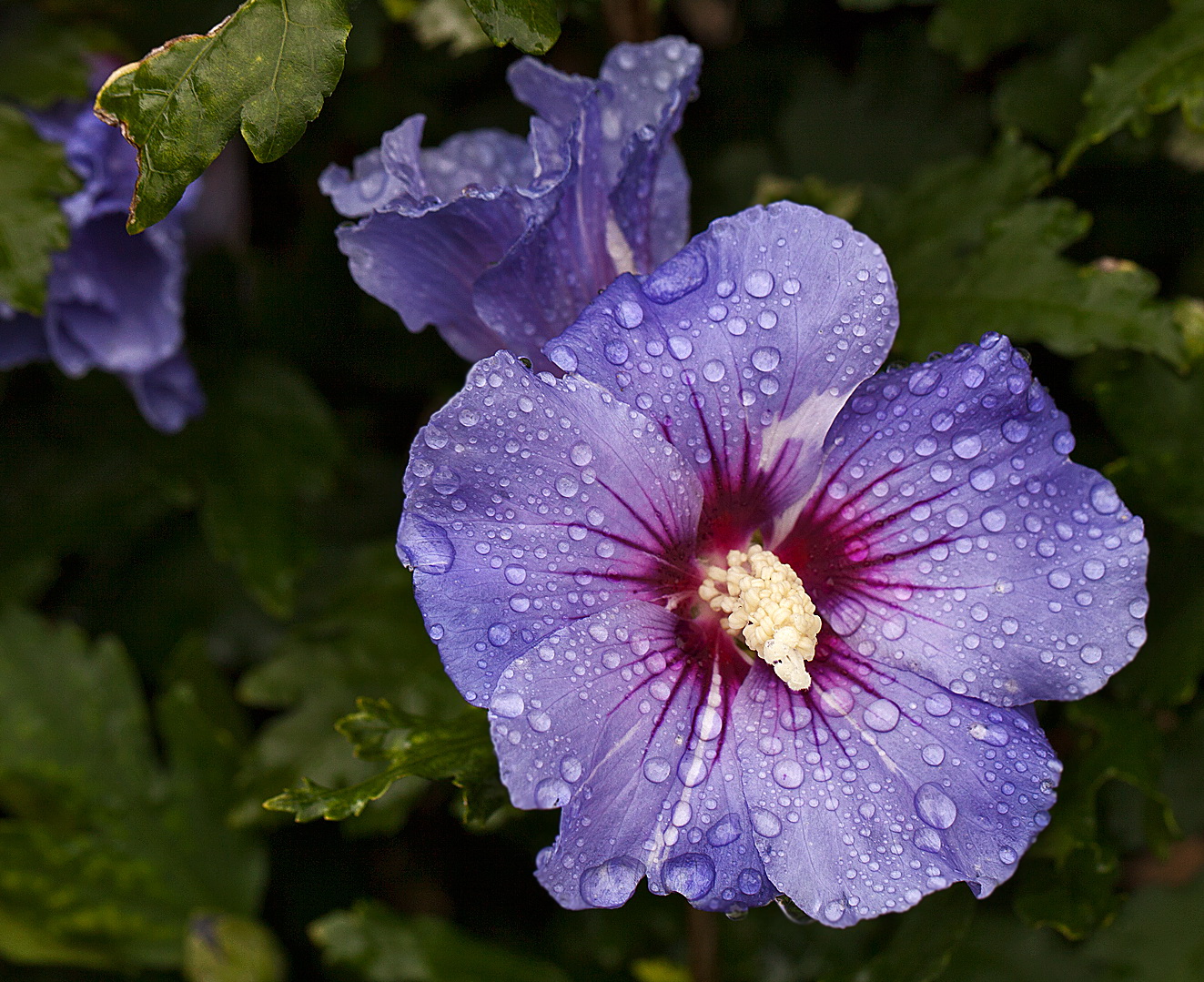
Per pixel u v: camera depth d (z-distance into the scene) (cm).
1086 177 57
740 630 49
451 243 50
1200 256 57
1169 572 54
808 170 58
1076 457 56
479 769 49
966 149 57
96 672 59
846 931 56
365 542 59
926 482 49
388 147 50
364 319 60
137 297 57
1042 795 48
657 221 52
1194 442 54
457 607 47
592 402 48
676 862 48
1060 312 54
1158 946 55
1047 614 48
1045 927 55
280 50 48
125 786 59
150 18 58
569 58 58
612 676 48
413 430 60
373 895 60
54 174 55
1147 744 53
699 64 51
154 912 59
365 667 57
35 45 57
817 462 49
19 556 59
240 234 60
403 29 58
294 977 60
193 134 48
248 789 56
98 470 59
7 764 58
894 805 48
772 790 48
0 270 55
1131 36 55
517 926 60
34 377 60
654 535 49
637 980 58
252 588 58
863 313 48
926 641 49
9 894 58
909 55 58
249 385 59
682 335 48
